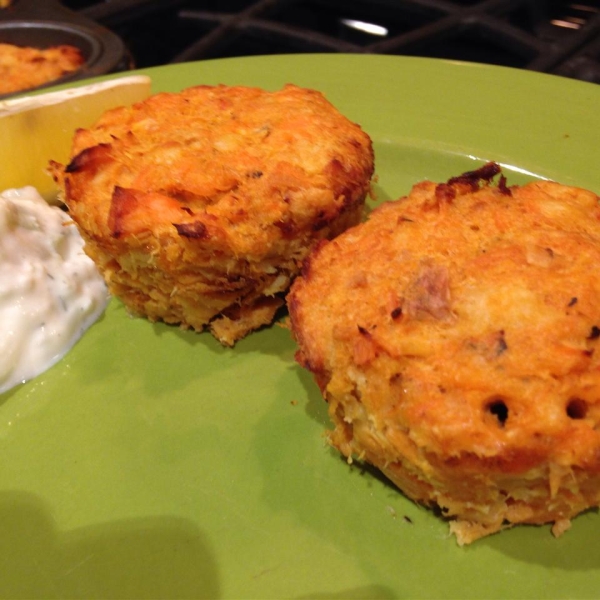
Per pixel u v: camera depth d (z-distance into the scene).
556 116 0.20
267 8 0.30
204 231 0.15
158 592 0.13
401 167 0.20
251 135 0.17
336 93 0.22
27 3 0.32
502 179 0.15
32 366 0.17
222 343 0.17
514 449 0.11
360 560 0.13
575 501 0.12
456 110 0.21
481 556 0.13
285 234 0.16
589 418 0.12
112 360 0.17
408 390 0.12
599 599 0.12
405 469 0.13
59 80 0.26
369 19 0.31
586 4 0.29
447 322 0.12
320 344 0.13
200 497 0.14
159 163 0.16
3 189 0.20
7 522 0.14
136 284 0.17
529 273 0.13
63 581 0.13
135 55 0.33
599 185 0.18
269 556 0.13
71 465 0.15
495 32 0.27
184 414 0.15
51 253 0.18
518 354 0.12
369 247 0.14
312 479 0.14
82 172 0.16
